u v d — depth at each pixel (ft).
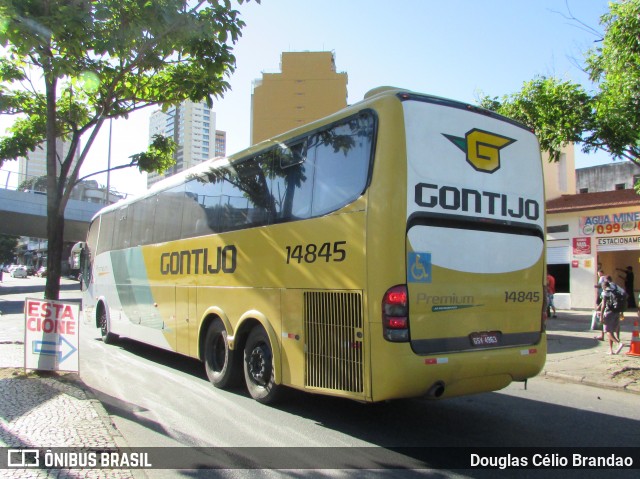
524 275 19.74
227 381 25.12
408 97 17.81
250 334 23.59
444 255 17.54
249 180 24.17
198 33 22.00
